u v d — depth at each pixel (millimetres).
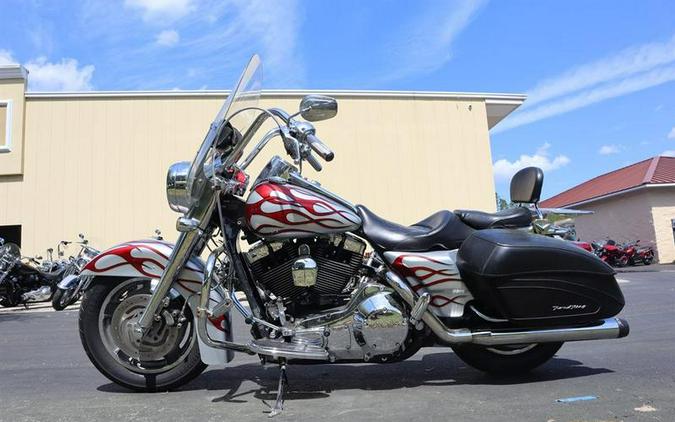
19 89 12898
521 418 2703
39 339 5895
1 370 4125
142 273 3131
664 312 6629
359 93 13648
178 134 13102
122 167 12961
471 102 14062
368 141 13617
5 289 10219
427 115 13867
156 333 3191
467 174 13820
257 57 3391
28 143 12930
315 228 3020
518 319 3148
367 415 2773
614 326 3246
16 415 2859
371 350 3047
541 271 3154
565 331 3191
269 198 3010
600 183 28438
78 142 12977
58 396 3244
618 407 2865
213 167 2963
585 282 3219
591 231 25641
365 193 13500
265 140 3203
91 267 3131
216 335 3051
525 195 3506
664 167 23797
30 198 12828
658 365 3832
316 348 2930
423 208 13609
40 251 12711
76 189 12883
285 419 2723
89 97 13062
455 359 4141
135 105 13086
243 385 3410
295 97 13258
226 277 3146
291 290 3059
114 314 3217
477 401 3006
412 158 13703
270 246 3068
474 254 3178
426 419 2701
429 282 3168
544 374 3611
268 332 3084
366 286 3086
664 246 21406
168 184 3109
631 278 12703
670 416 2707
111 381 3580
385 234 3195
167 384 3234
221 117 3088
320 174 13406
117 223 12852
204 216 3098
